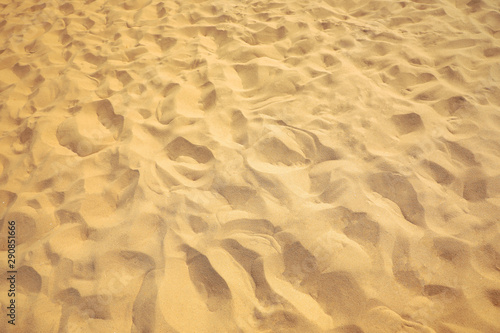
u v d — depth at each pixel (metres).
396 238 1.60
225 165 1.99
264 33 3.08
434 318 1.37
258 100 2.43
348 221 1.67
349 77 2.45
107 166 2.09
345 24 3.04
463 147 1.93
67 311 1.49
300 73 2.56
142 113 2.44
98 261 1.64
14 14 3.87
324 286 1.48
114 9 3.79
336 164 1.92
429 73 2.41
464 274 1.47
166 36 3.23
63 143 2.28
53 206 1.92
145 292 1.52
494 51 2.51
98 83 2.80
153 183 1.95
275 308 1.43
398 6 3.17
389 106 2.22
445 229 1.62
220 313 1.44
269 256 1.58
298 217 1.70
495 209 1.65
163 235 1.71
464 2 3.08
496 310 1.35
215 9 3.56
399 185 1.79
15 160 2.21
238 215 1.75
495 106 2.12
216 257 1.60
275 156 2.02
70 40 3.37
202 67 2.75
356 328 1.37
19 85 2.84
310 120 2.20
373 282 1.47
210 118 2.31
